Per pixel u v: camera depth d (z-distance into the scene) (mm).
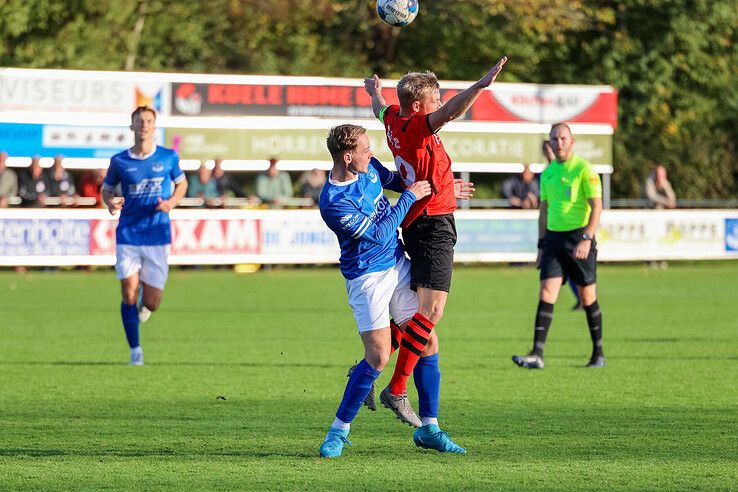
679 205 110188
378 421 27359
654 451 23422
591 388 32688
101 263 76625
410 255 24172
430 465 21953
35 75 78500
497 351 42031
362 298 22766
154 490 19766
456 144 87000
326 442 22828
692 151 111562
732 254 88188
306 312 57344
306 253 80812
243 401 30344
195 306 60281
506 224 84688
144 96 81000
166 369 37031
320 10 114062
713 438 24922
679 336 46906
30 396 31125
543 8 109188
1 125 77875
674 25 111062
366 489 19812
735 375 35438
